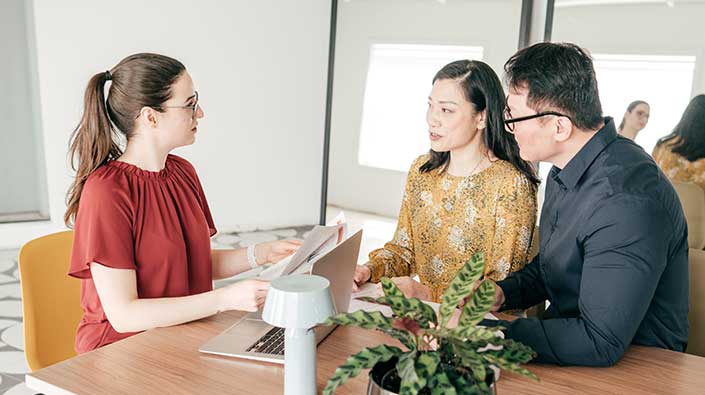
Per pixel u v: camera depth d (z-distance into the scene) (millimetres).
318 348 1307
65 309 1647
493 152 1840
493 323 1264
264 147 5152
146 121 1552
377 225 4391
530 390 1151
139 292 1540
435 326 912
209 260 1739
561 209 1435
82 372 1163
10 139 4578
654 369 1260
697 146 3021
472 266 945
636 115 3219
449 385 797
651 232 1229
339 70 4426
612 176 1311
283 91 5113
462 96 1774
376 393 893
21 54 4469
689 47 3029
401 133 4168
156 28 4543
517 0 3541
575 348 1224
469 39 3760
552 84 1333
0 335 3023
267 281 1394
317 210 5453
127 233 1473
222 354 1250
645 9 3129
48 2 4164
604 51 3281
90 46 4344
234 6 4781
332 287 1263
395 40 4102
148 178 1579
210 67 4805
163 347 1281
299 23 5039
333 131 4547
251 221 5246
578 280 1414
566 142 1395
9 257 4246
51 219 4500
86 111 1540
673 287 1391
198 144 4895
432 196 1928
